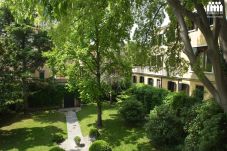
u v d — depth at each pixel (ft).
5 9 93.91
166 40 51.39
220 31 31.94
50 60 82.38
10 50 81.35
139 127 75.82
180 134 55.77
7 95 76.23
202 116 43.78
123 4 40.52
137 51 53.16
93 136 70.95
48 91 120.26
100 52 79.05
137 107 78.48
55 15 22.66
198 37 72.64
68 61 79.87
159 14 50.42
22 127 86.63
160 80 104.63
